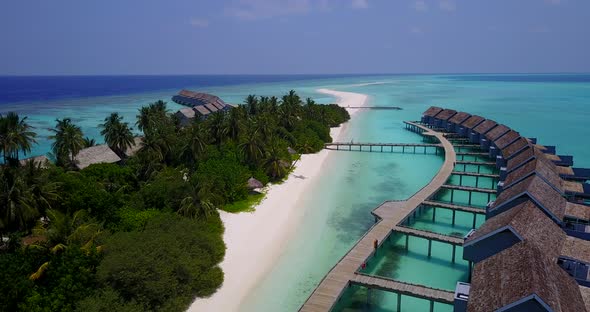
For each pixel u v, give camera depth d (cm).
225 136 6725
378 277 3266
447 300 2948
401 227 4147
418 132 10344
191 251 3369
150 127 6725
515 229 2986
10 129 5175
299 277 3462
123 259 2841
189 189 4228
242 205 4981
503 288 2336
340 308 3181
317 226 4491
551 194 3953
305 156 7681
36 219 3975
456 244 3772
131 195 4491
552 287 2258
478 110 14775
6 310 2550
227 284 3338
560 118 12538
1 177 3869
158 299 2878
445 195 5662
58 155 5462
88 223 3419
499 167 6306
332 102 18625
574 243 3247
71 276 2728
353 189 5794
